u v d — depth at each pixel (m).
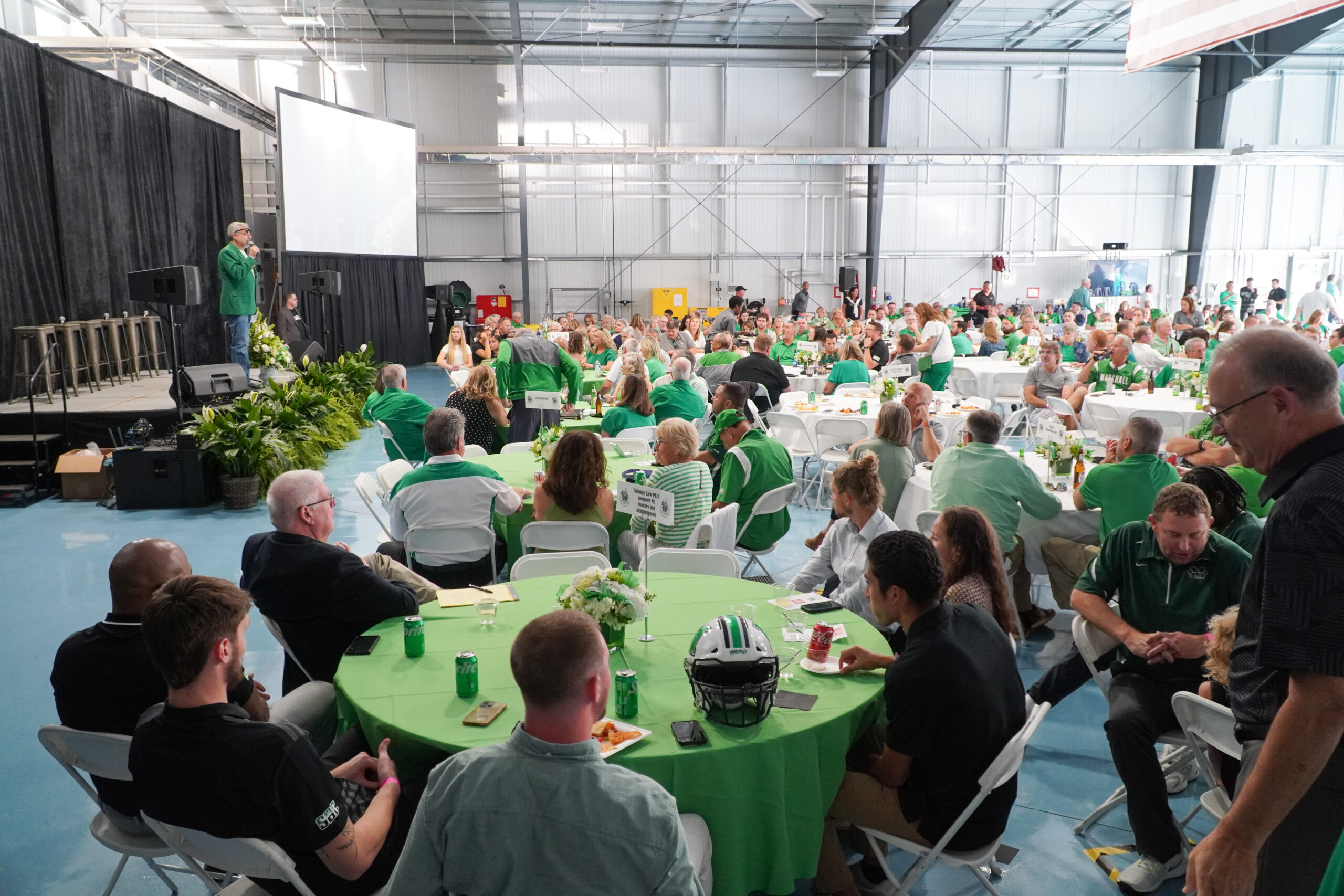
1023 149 19.06
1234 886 1.46
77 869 2.89
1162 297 22.33
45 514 7.36
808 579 3.79
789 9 18.11
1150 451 4.07
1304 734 1.41
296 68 19.23
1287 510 1.45
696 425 8.61
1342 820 1.57
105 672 2.28
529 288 20.20
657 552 3.70
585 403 8.71
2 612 5.13
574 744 1.50
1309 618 1.40
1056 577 4.50
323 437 9.47
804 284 19.36
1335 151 18.64
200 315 12.81
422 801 1.54
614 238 20.95
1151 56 4.09
